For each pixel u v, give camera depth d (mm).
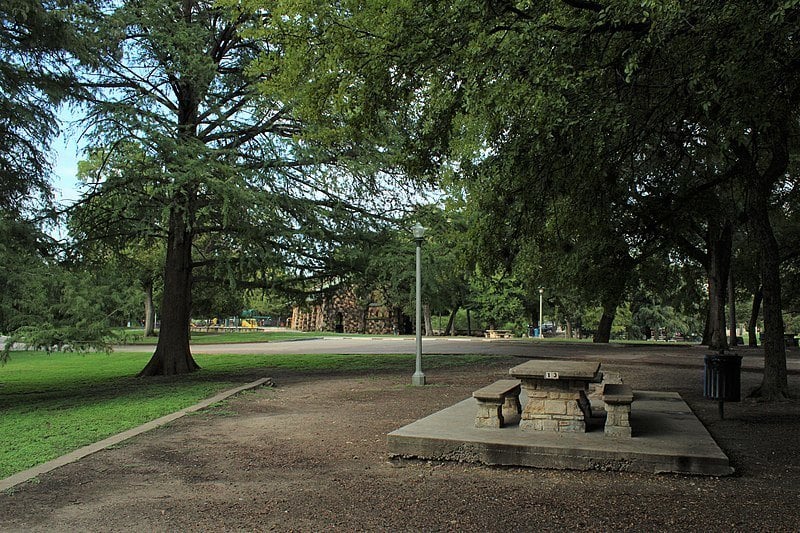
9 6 11523
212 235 21234
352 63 9875
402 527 5121
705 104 6852
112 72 18578
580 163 10000
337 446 8422
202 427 10164
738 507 5434
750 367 19125
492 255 13664
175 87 20531
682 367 19922
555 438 7414
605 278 22031
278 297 22531
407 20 9055
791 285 34656
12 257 12867
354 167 19156
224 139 20484
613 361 21609
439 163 10508
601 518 5211
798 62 7312
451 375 18391
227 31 19938
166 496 6242
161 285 43438
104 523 5438
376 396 13797
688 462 6535
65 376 23141
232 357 27609
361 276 21453
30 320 13391
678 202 16578
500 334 52438
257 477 6910
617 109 7957
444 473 6879
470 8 8203
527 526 5062
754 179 12289
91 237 19000
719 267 27000
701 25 6879
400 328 67375
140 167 16766
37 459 8047
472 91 8289
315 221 19828
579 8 8383
